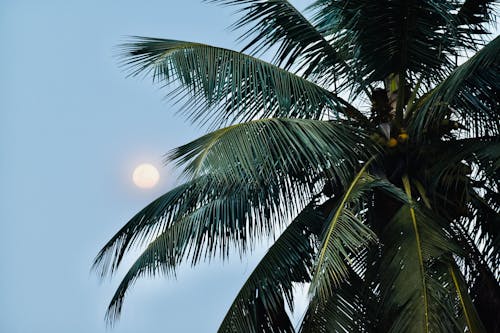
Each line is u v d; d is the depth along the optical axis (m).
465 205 12.12
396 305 10.34
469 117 12.46
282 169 11.62
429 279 10.34
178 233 12.89
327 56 13.18
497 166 11.18
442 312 10.09
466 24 12.92
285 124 11.50
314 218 12.62
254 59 12.45
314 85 12.74
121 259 13.20
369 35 12.35
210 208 12.91
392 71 12.62
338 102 12.73
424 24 12.20
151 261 12.95
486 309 11.98
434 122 12.30
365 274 11.17
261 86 12.27
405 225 11.01
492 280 12.06
